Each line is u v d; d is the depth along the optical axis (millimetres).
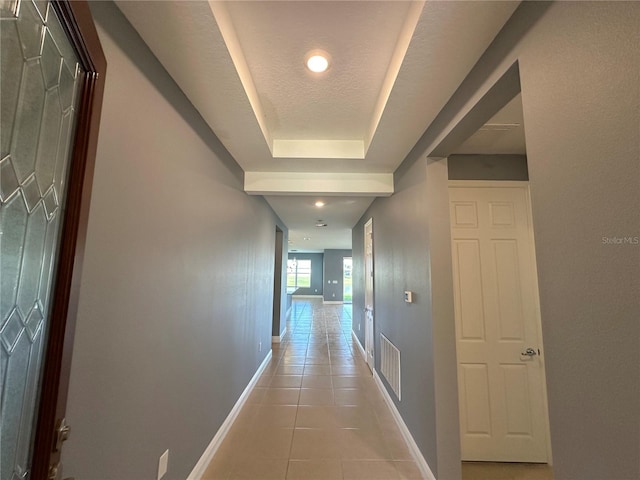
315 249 13492
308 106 1944
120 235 1080
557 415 842
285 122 2178
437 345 1836
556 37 859
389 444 2309
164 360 1422
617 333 667
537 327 2289
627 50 652
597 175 721
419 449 2057
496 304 2314
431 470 1839
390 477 1937
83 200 760
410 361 2295
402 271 2543
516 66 1058
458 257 2357
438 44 1197
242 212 2803
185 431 1658
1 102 537
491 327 2297
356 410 2877
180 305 1579
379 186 2852
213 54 1271
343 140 2488
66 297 715
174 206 1500
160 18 1084
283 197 3928
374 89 1748
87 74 780
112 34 1022
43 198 659
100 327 984
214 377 2117
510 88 1192
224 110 1733
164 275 1409
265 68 1562
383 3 1160
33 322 644
